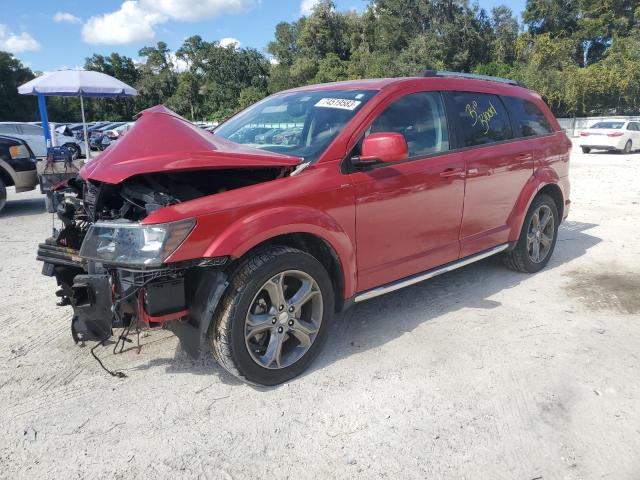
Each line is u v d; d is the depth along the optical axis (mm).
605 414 2844
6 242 6910
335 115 3637
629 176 12906
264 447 2613
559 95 40906
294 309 3152
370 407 2928
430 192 3854
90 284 2854
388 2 60812
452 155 4078
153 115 3242
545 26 60438
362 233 3461
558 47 42812
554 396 3014
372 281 3617
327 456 2543
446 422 2783
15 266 5719
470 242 4355
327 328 3350
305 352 3250
